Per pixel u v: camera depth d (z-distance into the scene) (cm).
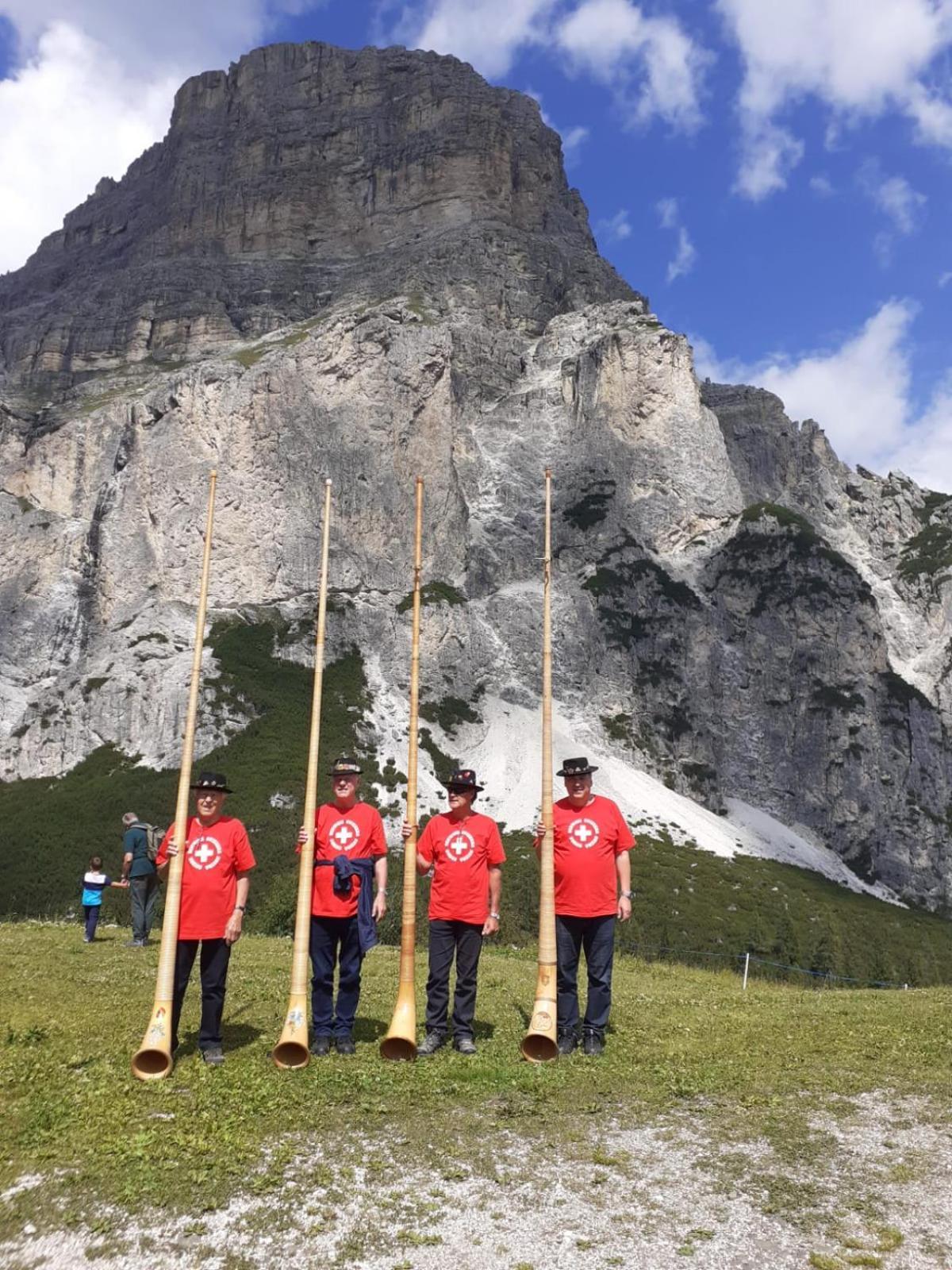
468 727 12231
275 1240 657
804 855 12644
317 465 13462
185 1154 782
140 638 11975
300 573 13038
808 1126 882
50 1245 646
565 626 13512
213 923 1073
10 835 9406
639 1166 784
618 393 15775
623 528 14925
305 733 11131
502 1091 968
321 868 1125
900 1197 730
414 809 1177
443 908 1150
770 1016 1419
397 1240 658
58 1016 1242
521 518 14825
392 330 14550
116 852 9212
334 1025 1118
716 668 14125
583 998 1548
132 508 12875
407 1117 884
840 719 13975
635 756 12650
